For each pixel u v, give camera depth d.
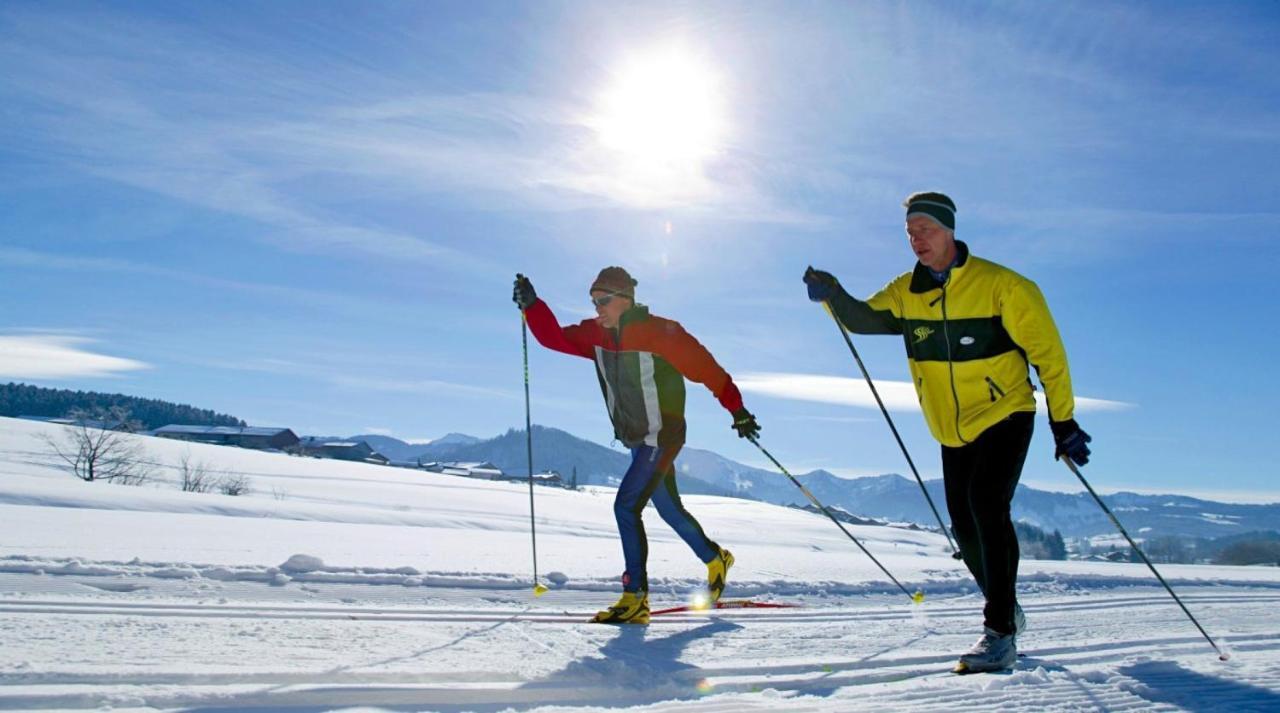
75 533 7.20
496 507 41.47
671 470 4.68
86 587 4.65
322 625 3.28
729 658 3.14
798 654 3.28
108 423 60.56
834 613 4.60
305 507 21.59
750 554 10.78
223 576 5.26
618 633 3.55
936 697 2.62
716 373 4.21
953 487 3.59
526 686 2.56
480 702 2.42
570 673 2.71
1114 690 2.75
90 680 2.29
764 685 2.79
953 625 4.22
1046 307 3.34
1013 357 3.44
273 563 5.65
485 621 3.72
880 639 3.73
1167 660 3.25
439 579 5.84
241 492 48.84
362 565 5.89
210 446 80.94
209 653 2.66
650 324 4.20
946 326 3.48
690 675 2.84
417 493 52.53
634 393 4.21
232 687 2.31
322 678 2.46
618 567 7.34
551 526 25.64
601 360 4.30
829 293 3.70
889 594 7.26
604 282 4.17
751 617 4.29
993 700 2.58
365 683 2.44
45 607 3.37
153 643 2.75
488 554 7.96
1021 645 3.77
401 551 7.63
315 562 5.68
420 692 2.40
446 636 3.23
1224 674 3.03
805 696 2.63
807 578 7.41
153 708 2.13
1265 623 4.89
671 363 4.21
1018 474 3.39
